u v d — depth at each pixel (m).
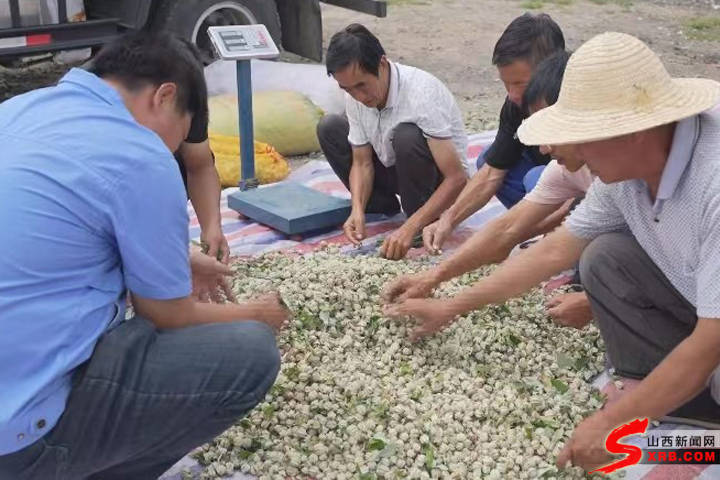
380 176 4.23
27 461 2.03
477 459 2.49
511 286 2.76
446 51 8.37
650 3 10.55
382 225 4.30
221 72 5.97
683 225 2.22
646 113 2.05
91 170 1.98
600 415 2.20
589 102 2.10
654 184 2.24
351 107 4.00
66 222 1.96
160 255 2.08
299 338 2.99
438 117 3.79
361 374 2.79
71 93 2.08
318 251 3.87
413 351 2.98
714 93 2.13
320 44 6.79
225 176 4.82
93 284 2.04
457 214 3.68
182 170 3.44
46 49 5.63
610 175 2.20
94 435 2.11
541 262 2.75
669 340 2.68
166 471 2.47
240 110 4.42
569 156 2.35
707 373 2.12
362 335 3.05
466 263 3.05
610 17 9.77
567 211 3.42
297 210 4.16
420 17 9.73
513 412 2.64
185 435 2.24
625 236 2.64
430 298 3.08
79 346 2.03
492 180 3.70
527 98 2.87
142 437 2.18
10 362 1.94
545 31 3.25
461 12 10.01
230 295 2.97
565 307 3.09
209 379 2.17
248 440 2.56
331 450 2.54
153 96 2.14
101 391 2.07
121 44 2.17
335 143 4.27
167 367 2.15
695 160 2.13
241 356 2.18
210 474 2.48
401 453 2.49
